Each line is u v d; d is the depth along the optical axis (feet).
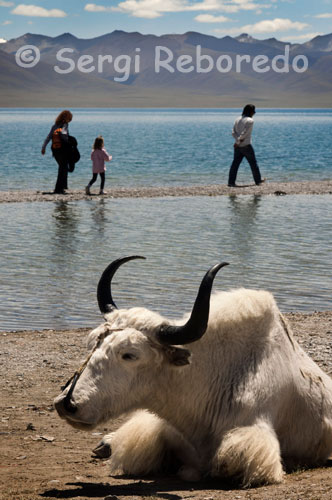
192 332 14.89
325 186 93.97
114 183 100.53
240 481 15.88
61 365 27.25
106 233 57.62
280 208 73.72
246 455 15.65
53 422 21.90
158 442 17.53
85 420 14.99
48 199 79.41
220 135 273.13
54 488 15.84
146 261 46.52
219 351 16.90
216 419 16.69
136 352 15.37
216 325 16.90
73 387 15.07
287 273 43.32
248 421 16.46
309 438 17.99
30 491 15.58
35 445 19.76
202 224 62.59
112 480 16.76
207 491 15.24
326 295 38.24
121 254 49.08
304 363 18.53
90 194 84.07
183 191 87.51
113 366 15.37
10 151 170.40
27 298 37.22
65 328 32.45
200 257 47.98
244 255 48.83
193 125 416.05
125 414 16.01
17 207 73.51
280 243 53.52
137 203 77.25
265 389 16.74
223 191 87.61
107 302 16.90
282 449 17.60
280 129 361.30
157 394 16.12
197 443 17.06
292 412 17.62
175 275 42.39
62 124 84.28
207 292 14.69
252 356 17.07
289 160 148.36
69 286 39.81
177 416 16.76
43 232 57.88
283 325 18.30
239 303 17.16
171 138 244.22
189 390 16.49
